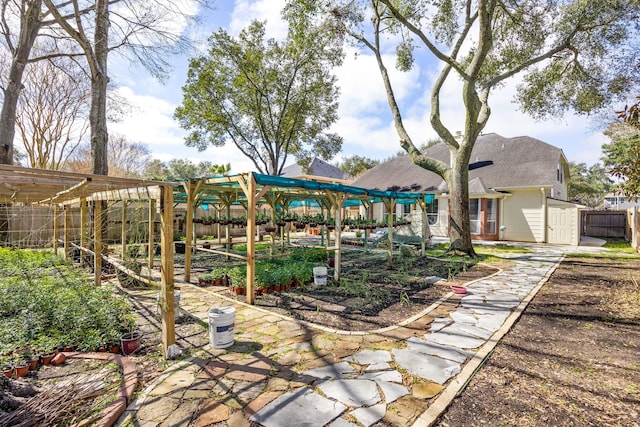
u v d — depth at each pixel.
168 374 3.07
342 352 3.54
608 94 11.25
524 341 3.91
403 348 3.65
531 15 10.72
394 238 11.62
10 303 4.32
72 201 8.23
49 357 3.20
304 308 5.19
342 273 8.03
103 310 4.24
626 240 15.63
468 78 9.89
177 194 9.88
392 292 6.21
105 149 9.57
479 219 16.33
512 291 6.29
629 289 6.30
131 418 2.41
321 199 11.20
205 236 16.95
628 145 16.41
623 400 2.65
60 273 6.58
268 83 15.66
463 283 6.98
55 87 17.39
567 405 2.58
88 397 2.54
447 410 2.52
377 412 2.45
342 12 10.73
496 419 2.40
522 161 16.56
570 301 5.62
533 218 15.21
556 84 12.28
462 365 3.24
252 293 5.43
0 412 2.18
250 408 2.51
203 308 5.20
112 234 9.98
